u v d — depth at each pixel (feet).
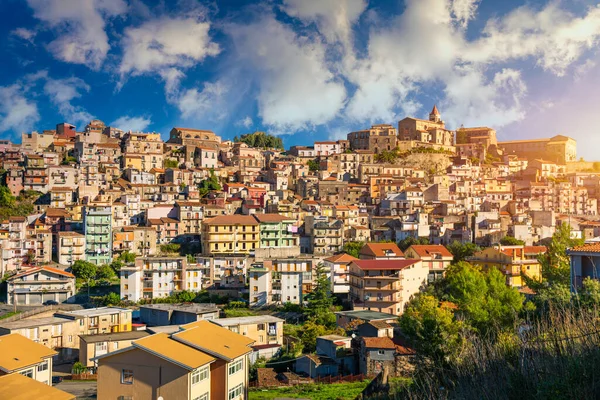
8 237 557.74
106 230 582.76
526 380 97.30
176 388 196.75
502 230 606.96
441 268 456.45
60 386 291.38
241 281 501.97
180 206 637.30
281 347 336.49
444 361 166.20
